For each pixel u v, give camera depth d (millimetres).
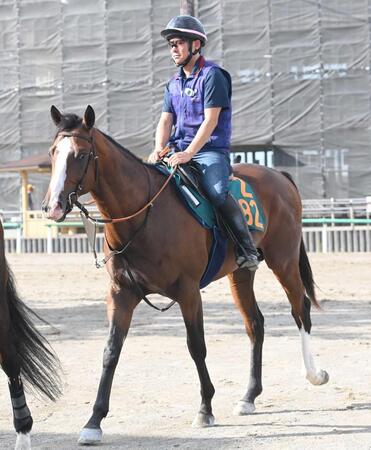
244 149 39594
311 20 37750
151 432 6805
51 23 40500
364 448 6164
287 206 8602
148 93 39594
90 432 6438
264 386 8539
